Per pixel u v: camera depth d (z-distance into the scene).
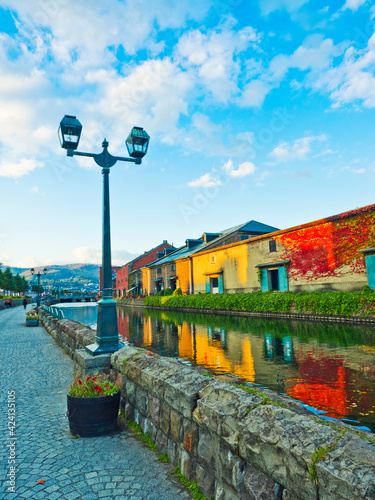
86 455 2.96
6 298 49.03
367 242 16.55
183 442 2.58
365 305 14.51
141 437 3.34
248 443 1.80
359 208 16.89
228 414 2.02
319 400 5.27
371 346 9.23
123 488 2.41
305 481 1.44
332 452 1.43
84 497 2.29
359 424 4.33
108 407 3.46
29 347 10.05
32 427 3.66
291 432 1.64
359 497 1.20
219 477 2.08
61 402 4.60
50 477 2.57
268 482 1.70
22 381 5.83
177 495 2.32
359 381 6.11
